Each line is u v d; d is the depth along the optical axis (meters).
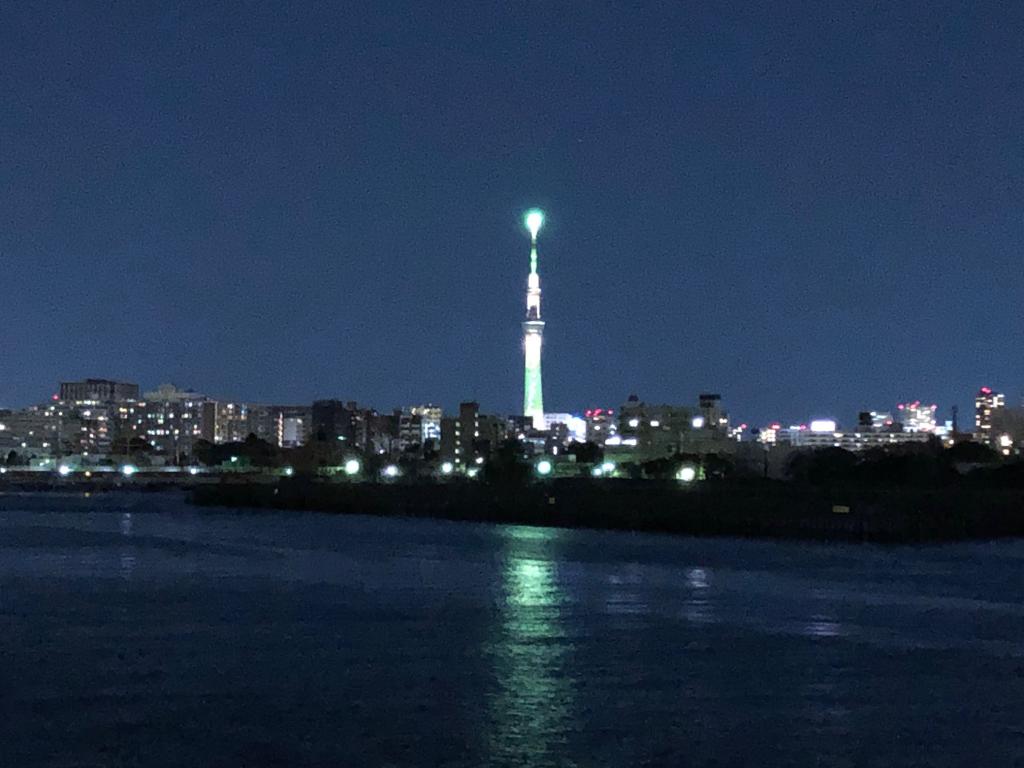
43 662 52.22
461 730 40.75
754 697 46.00
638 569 94.94
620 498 162.88
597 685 47.94
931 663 53.22
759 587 82.25
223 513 194.38
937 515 136.25
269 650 55.28
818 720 42.53
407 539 129.38
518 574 89.94
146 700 44.94
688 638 59.41
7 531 141.25
